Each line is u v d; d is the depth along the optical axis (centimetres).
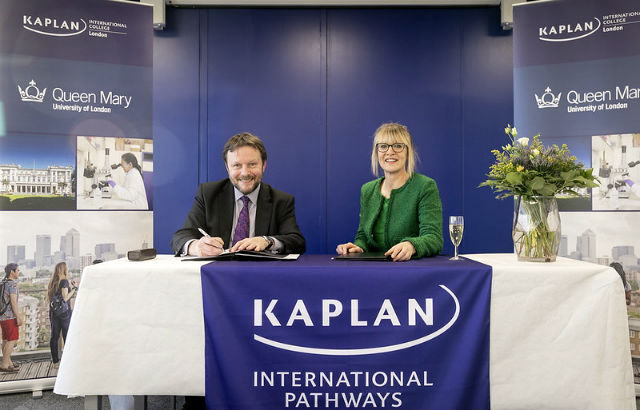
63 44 270
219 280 161
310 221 391
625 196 268
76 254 272
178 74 391
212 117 391
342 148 391
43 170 265
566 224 279
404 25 390
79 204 273
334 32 391
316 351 160
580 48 277
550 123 284
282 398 160
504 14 372
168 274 162
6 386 260
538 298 160
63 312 270
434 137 389
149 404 246
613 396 154
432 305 161
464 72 389
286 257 181
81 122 274
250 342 161
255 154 236
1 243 258
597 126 274
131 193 287
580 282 159
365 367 160
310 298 161
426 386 160
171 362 162
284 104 391
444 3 383
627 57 268
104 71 279
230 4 387
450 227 185
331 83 391
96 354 160
